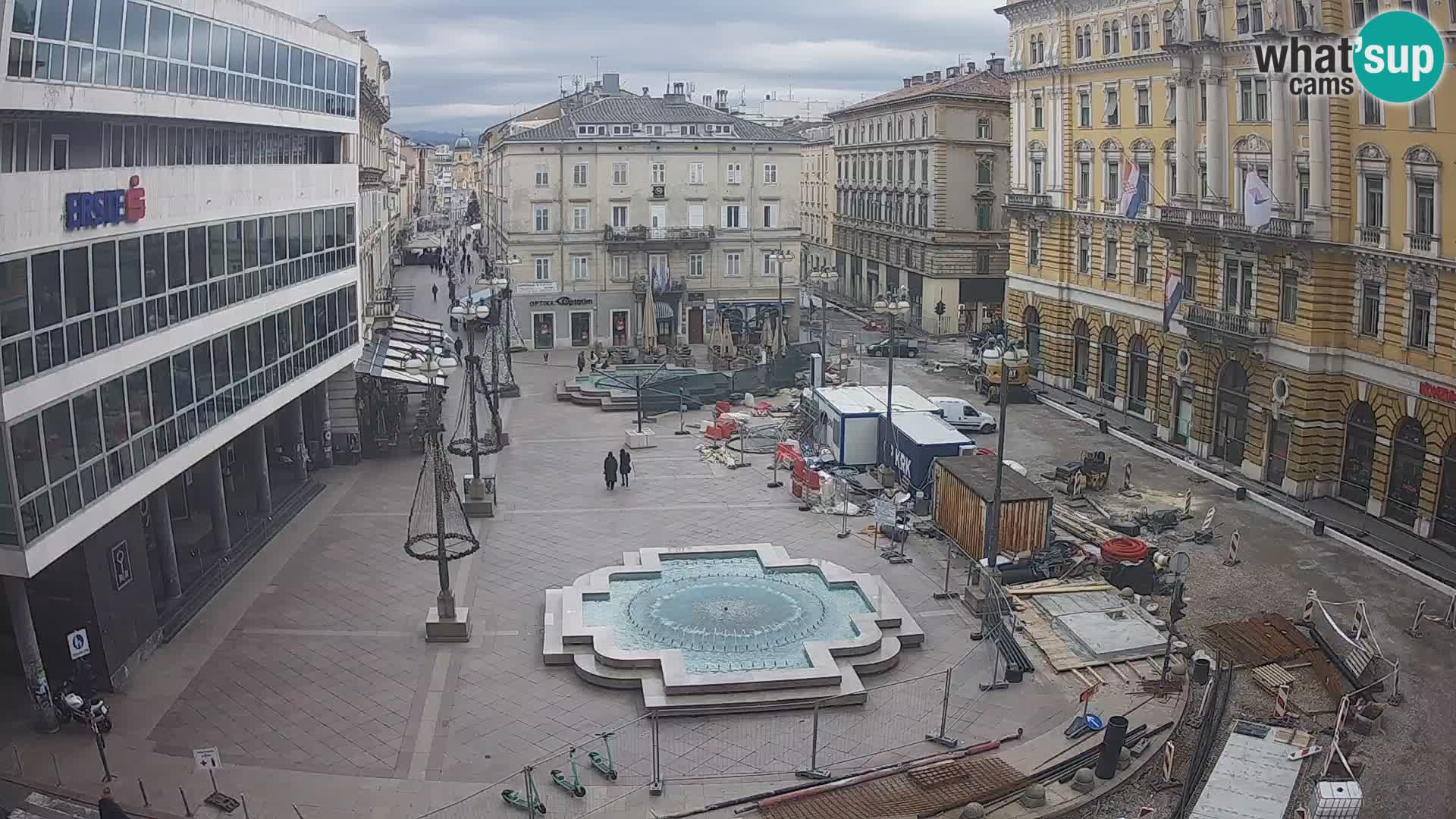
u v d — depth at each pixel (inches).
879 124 3887.8
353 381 1968.5
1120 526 1643.7
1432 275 1589.6
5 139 918.4
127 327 1107.3
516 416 2396.7
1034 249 2758.4
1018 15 2704.2
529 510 1723.7
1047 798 962.7
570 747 1031.0
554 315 3250.5
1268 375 1881.2
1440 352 1582.2
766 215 3302.2
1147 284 2317.9
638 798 956.0
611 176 3206.2
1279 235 1797.5
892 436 1855.3
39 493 955.3
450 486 1443.2
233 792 958.4
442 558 1251.8
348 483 1875.0
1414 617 1350.9
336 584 1418.6
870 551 1534.2
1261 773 991.0
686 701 1089.4
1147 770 1016.9
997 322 3326.8
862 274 4151.1
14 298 920.3
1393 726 1089.4
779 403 2490.2
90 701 1039.0
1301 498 1811.0
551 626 1251.8
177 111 1178.0
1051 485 1882.4
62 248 989.2
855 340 3358.8
